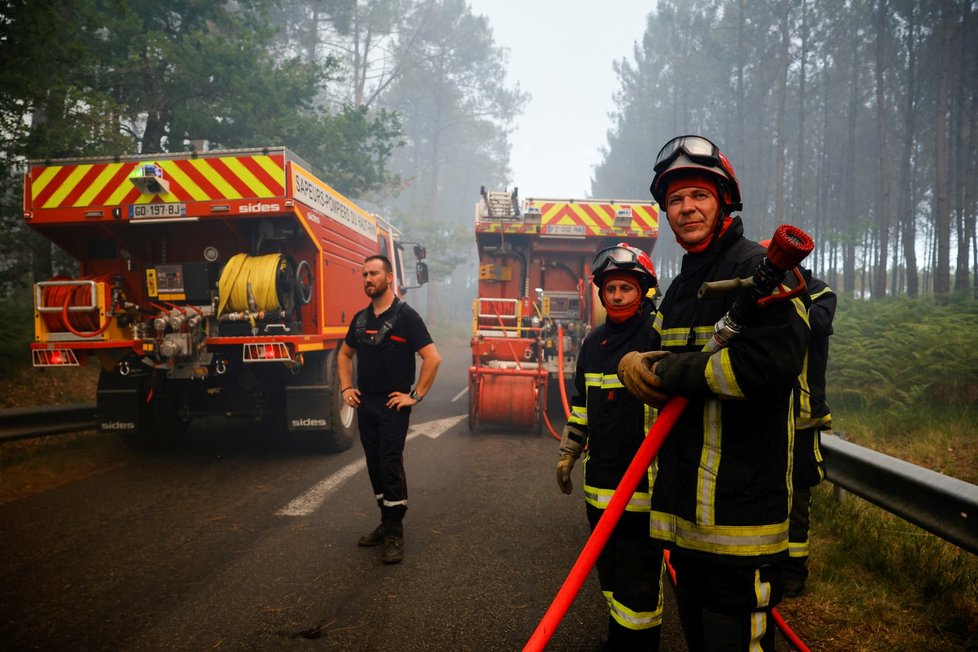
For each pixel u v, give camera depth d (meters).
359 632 2.87
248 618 3.00
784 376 1.45
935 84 26.47
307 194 6.15
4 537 4.09
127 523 4.36
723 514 1.62
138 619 2.98
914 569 3.31
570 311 8.93
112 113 9.84
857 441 6.40
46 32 8.10
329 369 6.43
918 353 7.71
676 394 1.61
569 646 2.75
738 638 1.64
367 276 3.87
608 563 2.54
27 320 10.05
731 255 1.71
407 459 6.36
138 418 6.02
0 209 9.89
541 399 7.54
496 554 3.84
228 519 4.46
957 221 24.86
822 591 3.18
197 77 12.81
